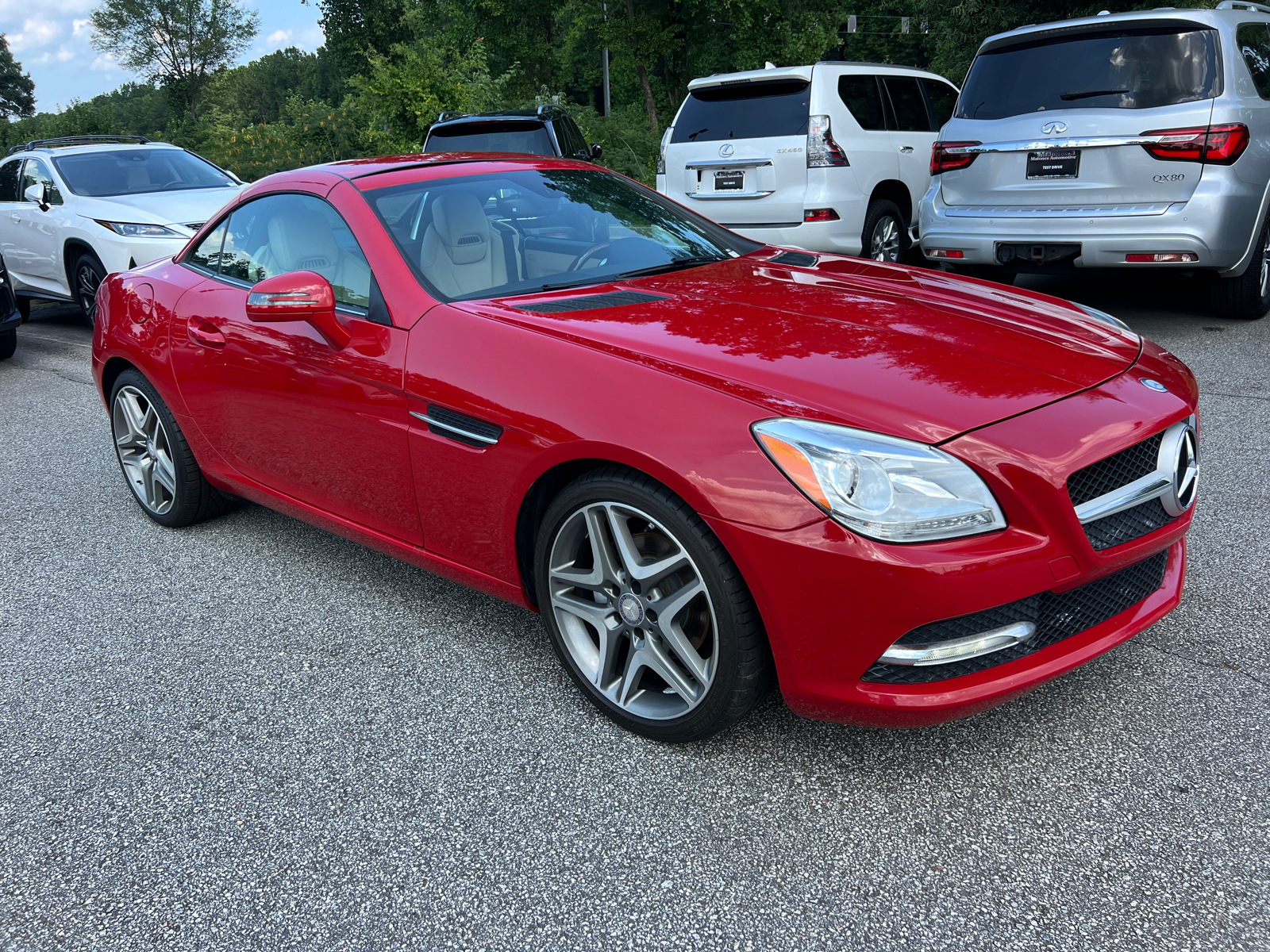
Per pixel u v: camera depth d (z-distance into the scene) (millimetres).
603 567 2365
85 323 9992
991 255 6125
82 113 26594
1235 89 5336
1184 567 2590
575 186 3436
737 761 2326
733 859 2006
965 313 2602
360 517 3066
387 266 2852
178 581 3555
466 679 2773
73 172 8992
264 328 3156
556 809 2193
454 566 2779
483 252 2959
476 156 3480
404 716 2605
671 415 2131
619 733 2473
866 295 2768
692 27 21078
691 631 2322
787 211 7375
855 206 7504
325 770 2385
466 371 2529
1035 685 2074
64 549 3920
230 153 19828
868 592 1912
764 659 2158
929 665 1979
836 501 1924
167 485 4000
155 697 2770
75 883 2053
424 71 18375
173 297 3666
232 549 3826
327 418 2971
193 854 2117
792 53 20500
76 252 8625
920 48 39688
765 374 2172
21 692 2842
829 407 2041
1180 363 2539
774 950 1770
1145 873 1892
